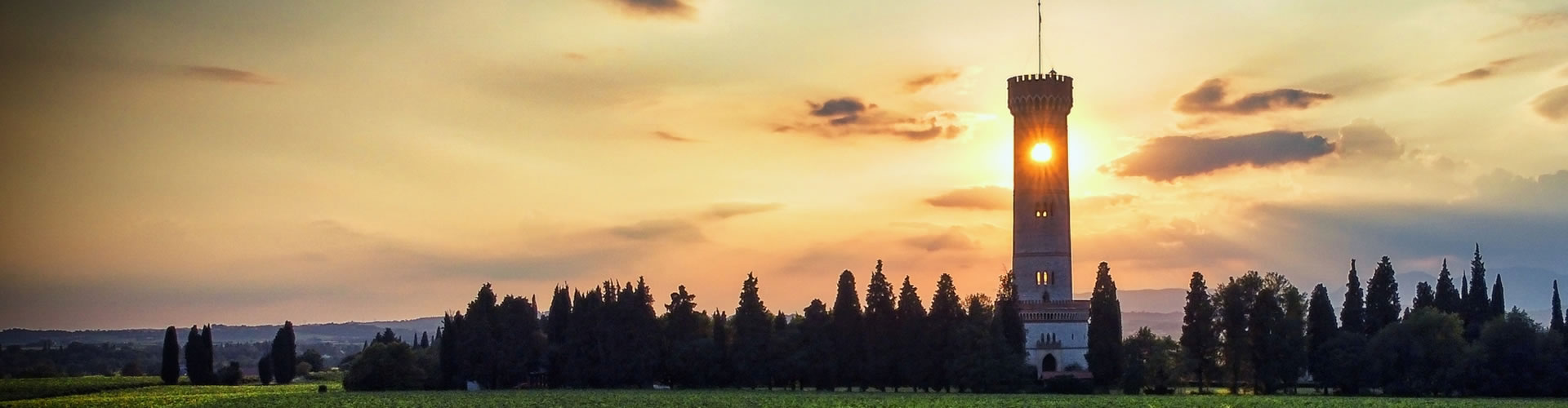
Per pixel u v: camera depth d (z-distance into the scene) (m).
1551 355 184.50
